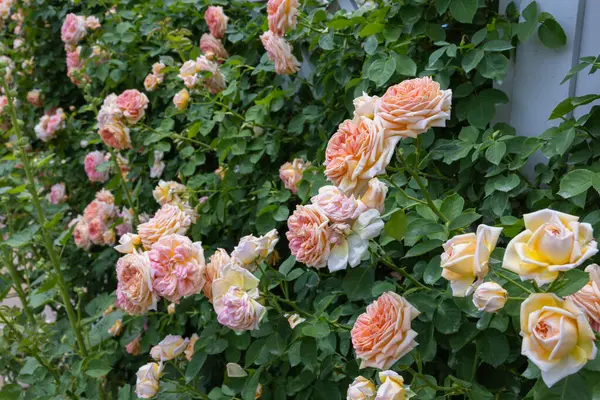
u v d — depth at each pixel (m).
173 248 1.03
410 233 0.93
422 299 0.97
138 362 1.63
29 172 1.35
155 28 1.74
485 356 0.94
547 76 1.08
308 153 1.35
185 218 1.11
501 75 1.07
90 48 1.84
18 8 2.28
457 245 0.74
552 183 1.05
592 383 0.71
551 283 0.70
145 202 1.79
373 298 1.06
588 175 0.90
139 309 1.04
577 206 0.99
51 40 2.27
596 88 1.04
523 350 0.67
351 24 1.21
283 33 1.23
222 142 1.38
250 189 1.46
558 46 1.04
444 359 1.10
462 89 1.11
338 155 0.83
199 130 1.42
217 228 1.47
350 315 1.14
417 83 0.82
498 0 1.14
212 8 1.54
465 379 0.98
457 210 0.92
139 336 1.50
